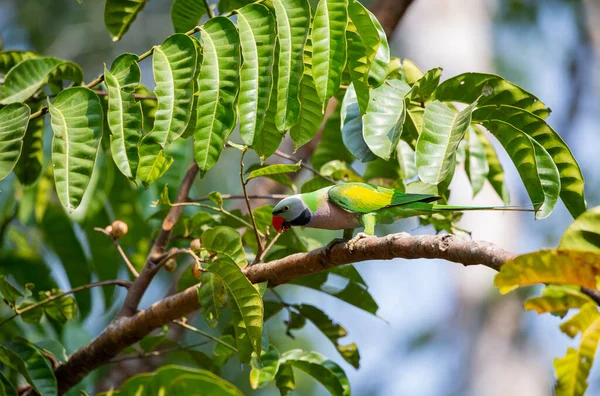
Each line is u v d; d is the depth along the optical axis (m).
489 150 9.00
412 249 5.99
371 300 8.74
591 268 4.71
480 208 7.61
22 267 10.67
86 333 10.81
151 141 6.14
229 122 6.08
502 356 21.88
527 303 5.12
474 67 20.75
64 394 8.52
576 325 5.02
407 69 8.70
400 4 11.85
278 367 7.99
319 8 6.28
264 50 6.17
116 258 10.88
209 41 6.25
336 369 8.40
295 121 6.07
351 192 8.16
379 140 6.78
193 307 7.53
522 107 7.38
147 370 11.72
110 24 9.14
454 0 21.58
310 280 8.71
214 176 17.80
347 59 6.68
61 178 5.91
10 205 10.80
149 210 10.82
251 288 6.77
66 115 6.11
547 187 6.62
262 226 8.90
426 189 8.71
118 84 6.29
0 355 7.54
